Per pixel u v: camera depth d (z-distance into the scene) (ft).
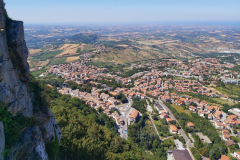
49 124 101.24
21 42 89.10
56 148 106.73
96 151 154.51
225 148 291.79
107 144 195.72
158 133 349.20
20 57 89.15
